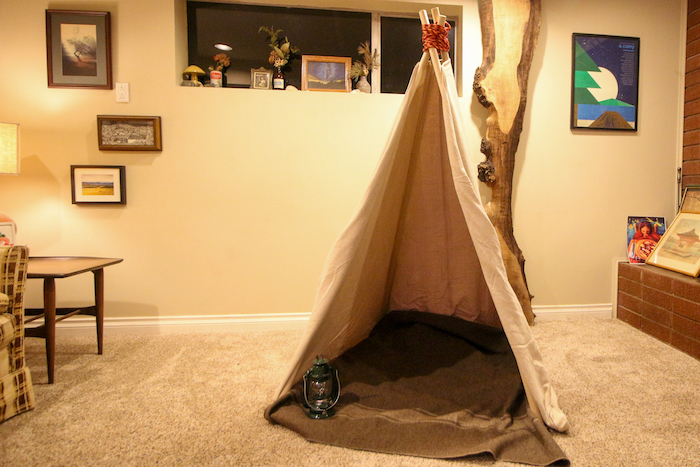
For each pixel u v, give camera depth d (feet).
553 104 8.71
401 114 5.20
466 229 6.67
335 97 8.24
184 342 7.58
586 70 8.70
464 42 8.48
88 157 7.86
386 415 4.76
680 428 4.70
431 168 6.54
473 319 7.09
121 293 8.06
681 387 5.71
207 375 6.17
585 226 8.93
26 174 7.76
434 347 6.48
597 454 4.22
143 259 8.07
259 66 8.78
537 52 8.62
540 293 8.92
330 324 5.69
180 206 8.08
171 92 7.94
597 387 5.71
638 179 8.98
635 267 8.36
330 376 4.86
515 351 4.70
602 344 7.39
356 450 4.31
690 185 8.39
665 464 4.08
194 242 8.14
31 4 7.64
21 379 5.04
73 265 6.45
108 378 6.04
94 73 7.77
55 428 4.72
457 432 4.45
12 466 4.04
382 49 9.04
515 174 8.72
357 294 6.09
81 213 7.91
